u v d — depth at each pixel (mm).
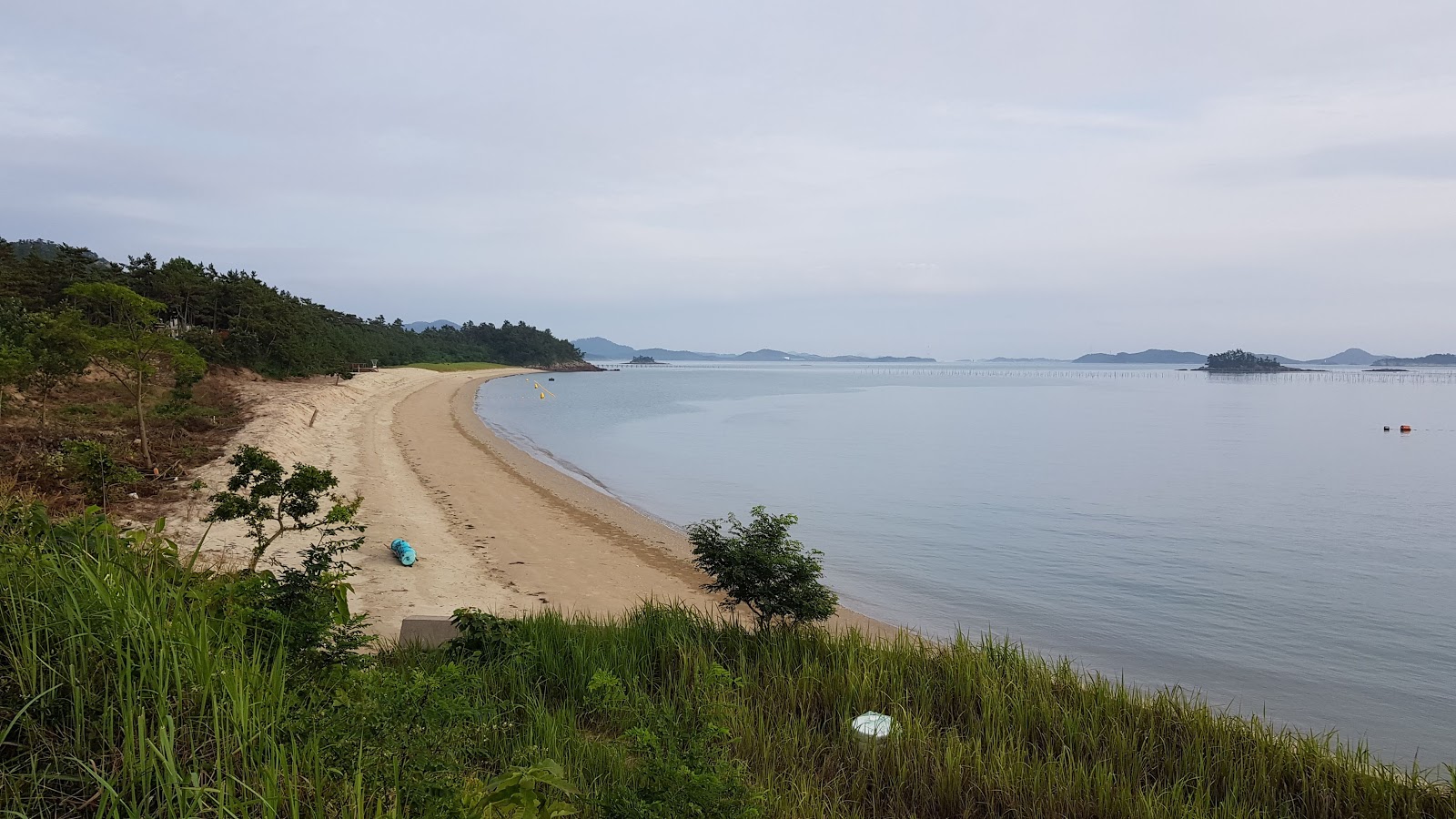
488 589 15602
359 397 60344
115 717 3416
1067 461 43062
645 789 5031
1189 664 14203
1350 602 17812
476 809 3645
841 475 36938
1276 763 7258
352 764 3789
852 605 17109
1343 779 7000
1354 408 98250
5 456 18031
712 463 40625
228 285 65500
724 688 7293
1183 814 6148
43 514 4762
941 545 23078
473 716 5414
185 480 19375
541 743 6500
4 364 19766
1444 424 71312
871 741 7086
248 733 3395
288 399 42875
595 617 12727
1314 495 32344
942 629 15727
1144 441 54781
